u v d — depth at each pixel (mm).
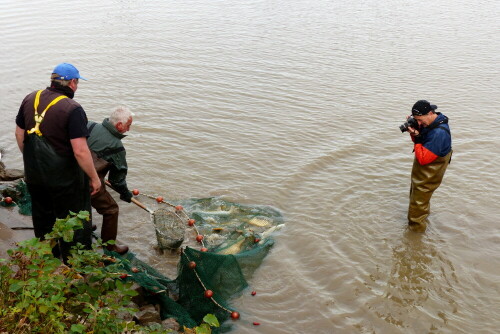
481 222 7852
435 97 12812
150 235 7363
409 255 7094
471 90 13312
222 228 7555
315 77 14047
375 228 7699
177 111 11570
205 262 6031
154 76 13688
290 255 7035
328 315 5988
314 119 11406
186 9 21641
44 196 5395
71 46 16078
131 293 4430
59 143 5082
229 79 13672
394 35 18500
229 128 10859
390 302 6219
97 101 11953
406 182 8977
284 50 16359
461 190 8711
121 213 7824
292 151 9961
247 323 5809
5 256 5402
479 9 23344
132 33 17719
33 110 5074
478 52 16641
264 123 11156
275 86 13312
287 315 5980
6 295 4059
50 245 4578
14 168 9016
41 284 3982
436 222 7855
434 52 16578
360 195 8555
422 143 7145
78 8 21359
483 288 6500
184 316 5574
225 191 8570
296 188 8727
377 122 11344
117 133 6211
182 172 9109
